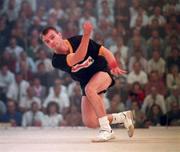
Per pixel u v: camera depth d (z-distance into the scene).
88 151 7.16
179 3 16.38
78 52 8.09
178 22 16.36
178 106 15.66
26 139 10.06
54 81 16.05
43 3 16.64
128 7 16.58
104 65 8.80
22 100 15.97
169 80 15.93
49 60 16.16
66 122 15.80
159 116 15.62
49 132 13.07
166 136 10.84
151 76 15.98
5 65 16.19
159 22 16.39
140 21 16.47
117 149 7.43
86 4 16.69
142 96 15.77
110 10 16.64
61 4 16.70
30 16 16.55
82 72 8.66
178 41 16.25
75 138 10.30
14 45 16.33
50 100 15.94
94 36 16.50
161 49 16.22
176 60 16.08
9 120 15.83
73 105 15.89
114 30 16.52
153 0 16.47
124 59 16.19
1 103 15.95
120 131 13.25
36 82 16.06
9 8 16.50
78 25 16.70
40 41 16.33
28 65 16.19
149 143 8.58
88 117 9.09
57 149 7.54
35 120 15.82
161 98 15.75
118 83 15.76
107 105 15.70
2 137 10.78
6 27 16.41
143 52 16.23
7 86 16.05
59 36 8.38
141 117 15.59
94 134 12.00
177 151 7.11
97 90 8.76
